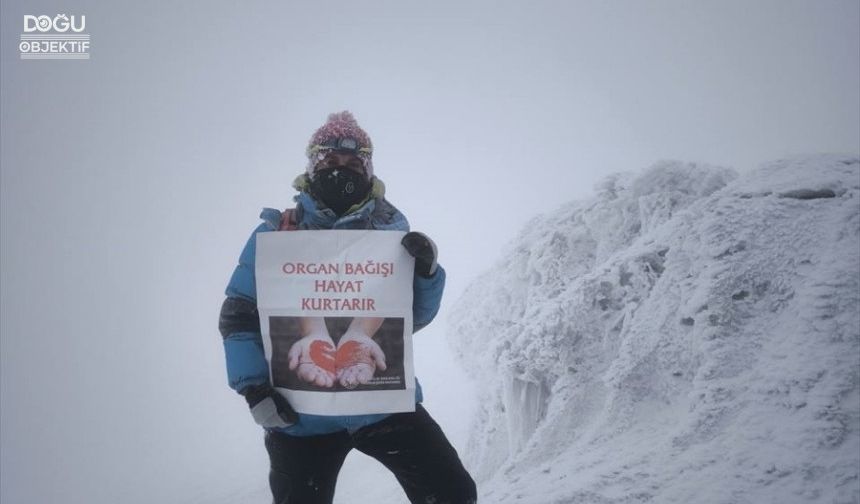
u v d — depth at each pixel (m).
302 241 1.96
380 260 1.97
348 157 2.01
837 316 3.46
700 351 3.71
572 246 5.35
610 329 4.36
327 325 1.95
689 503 2.87
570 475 3.40
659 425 3.62
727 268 3.89
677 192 5.16
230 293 2.01
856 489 2.68
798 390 3.23
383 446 1.99
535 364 4.37
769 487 2.83
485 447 4.52
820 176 4.19
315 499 1.95
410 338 1.97
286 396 1.96
